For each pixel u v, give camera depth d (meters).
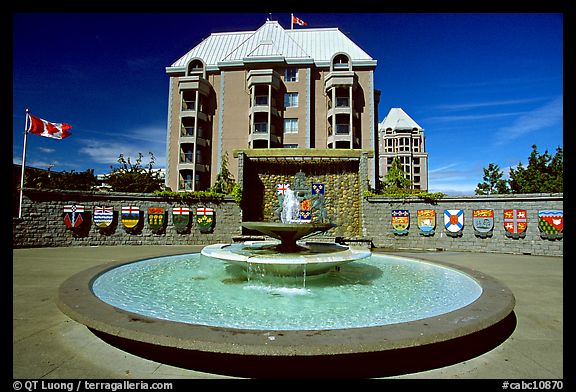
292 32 35.56
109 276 6.53
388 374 3.12
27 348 3.62
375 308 4.65
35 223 14.52
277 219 18.53
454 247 15.22
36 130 15.99
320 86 31.58
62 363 3.28
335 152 18.22
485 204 14.77
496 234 14.42
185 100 31.64
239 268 7.51
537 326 4.62
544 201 13.51
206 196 16.98
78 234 15.41
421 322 3.45
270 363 3.03
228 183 24.64
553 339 4.11
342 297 5.33
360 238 15.85
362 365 3.08
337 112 29.62
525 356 3.60
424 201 16.05
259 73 30.08
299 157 18.56
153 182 29.64
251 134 30.00
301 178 18.75
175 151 31.56
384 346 2.94
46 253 12.50
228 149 31.25
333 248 8.52
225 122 31.52
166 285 6.12
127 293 5.40
